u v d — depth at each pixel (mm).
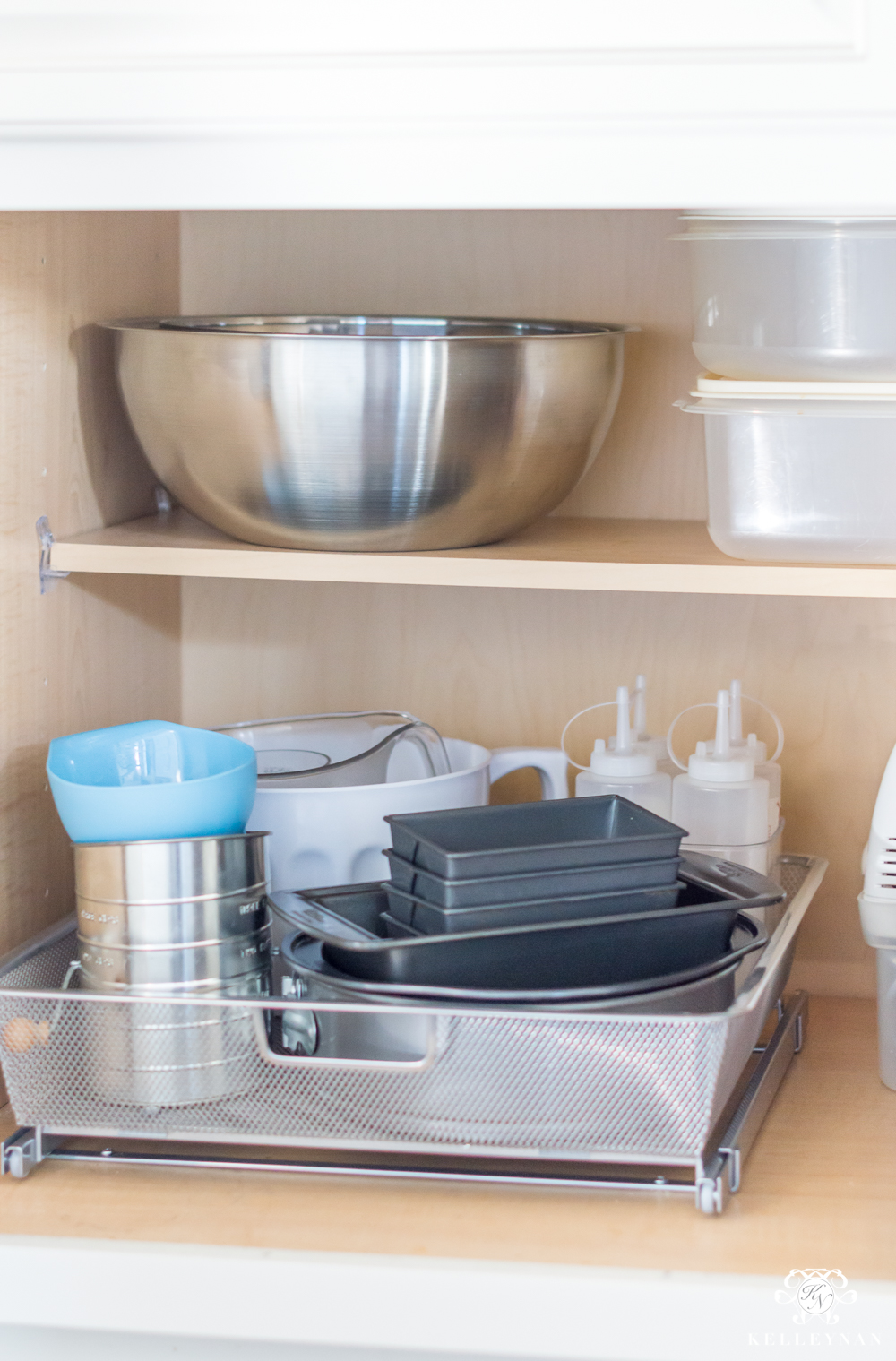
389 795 924
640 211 1099
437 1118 762
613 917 774
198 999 764
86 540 952
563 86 709
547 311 1125
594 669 1159
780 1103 903
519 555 904
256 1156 824
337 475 850
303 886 925
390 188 739
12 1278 729
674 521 1119
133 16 725
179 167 751
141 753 885
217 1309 718
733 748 1005
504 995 734
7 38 736
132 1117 796
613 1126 750
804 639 1120
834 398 812
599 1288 692
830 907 1130
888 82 686
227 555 906
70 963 917
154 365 872
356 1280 707
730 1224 748
